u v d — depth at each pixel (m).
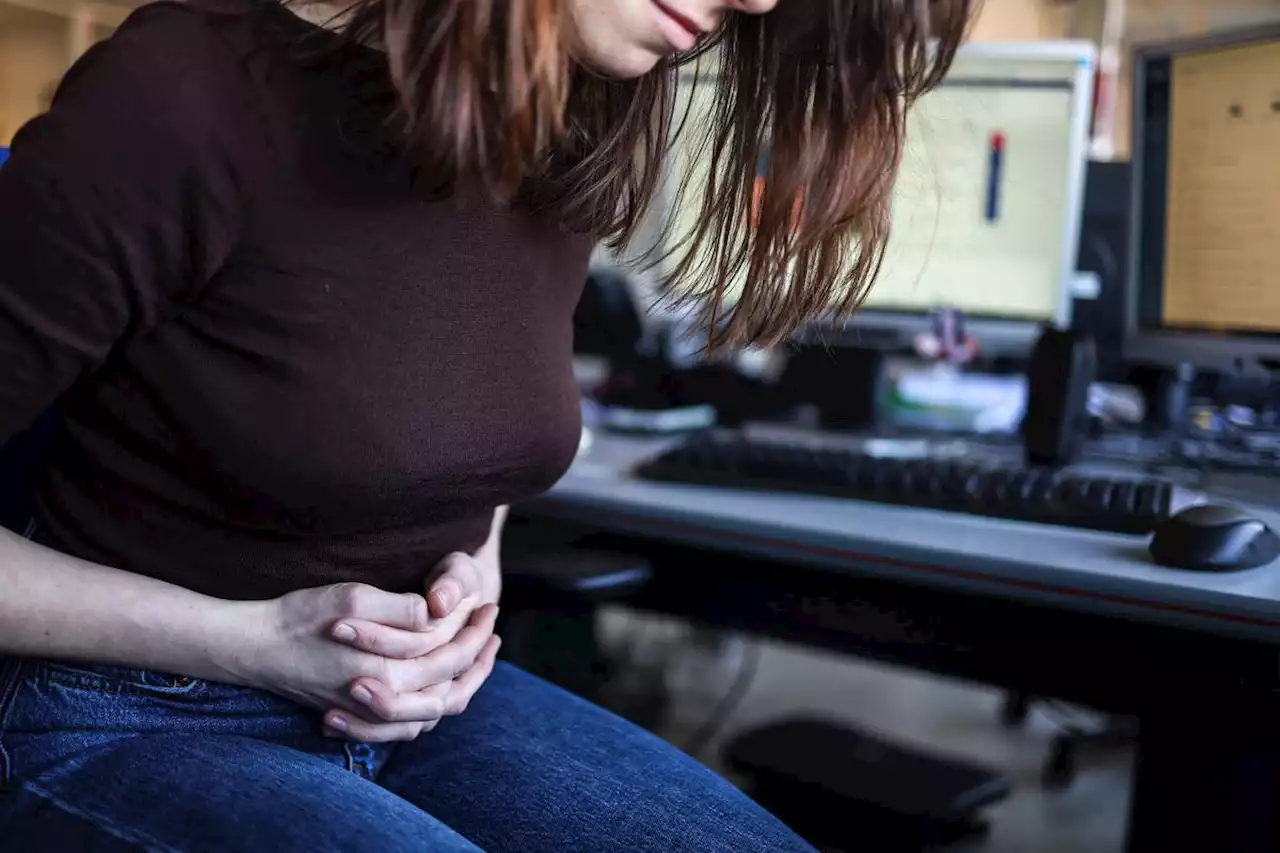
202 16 0.68
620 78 0.78
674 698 2.42
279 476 0.75
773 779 1.74
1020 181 1.59
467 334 0.79
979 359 1.85
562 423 0.89
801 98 0.88
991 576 1.03
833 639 1.18
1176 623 0.95
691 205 0.99
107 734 0.77
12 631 0.73
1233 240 1.44
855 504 1.21
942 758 1.80
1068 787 2.08
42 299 0.67
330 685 0.79
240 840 0.70
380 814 0.75
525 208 0.80
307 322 0.73
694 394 1.75
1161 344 1.55
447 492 0.82
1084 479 1.18
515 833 0.85
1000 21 2.69
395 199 0.73
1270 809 1.00
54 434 0.86
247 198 0.69
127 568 0.78
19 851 0.74
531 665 1.44
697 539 1.18
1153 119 1.53
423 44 0.67
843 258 0.94
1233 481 1.36
